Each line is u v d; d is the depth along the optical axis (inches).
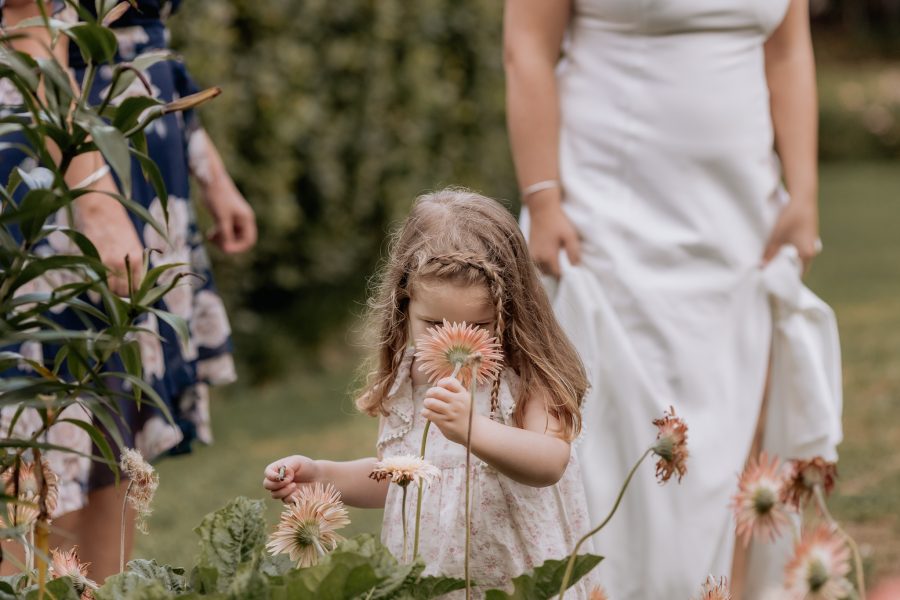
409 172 306.5
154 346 118.8
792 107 130.5
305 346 300.0
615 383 120.6
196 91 130.6
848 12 1042.1
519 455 83.5
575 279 121.7
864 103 794.2
